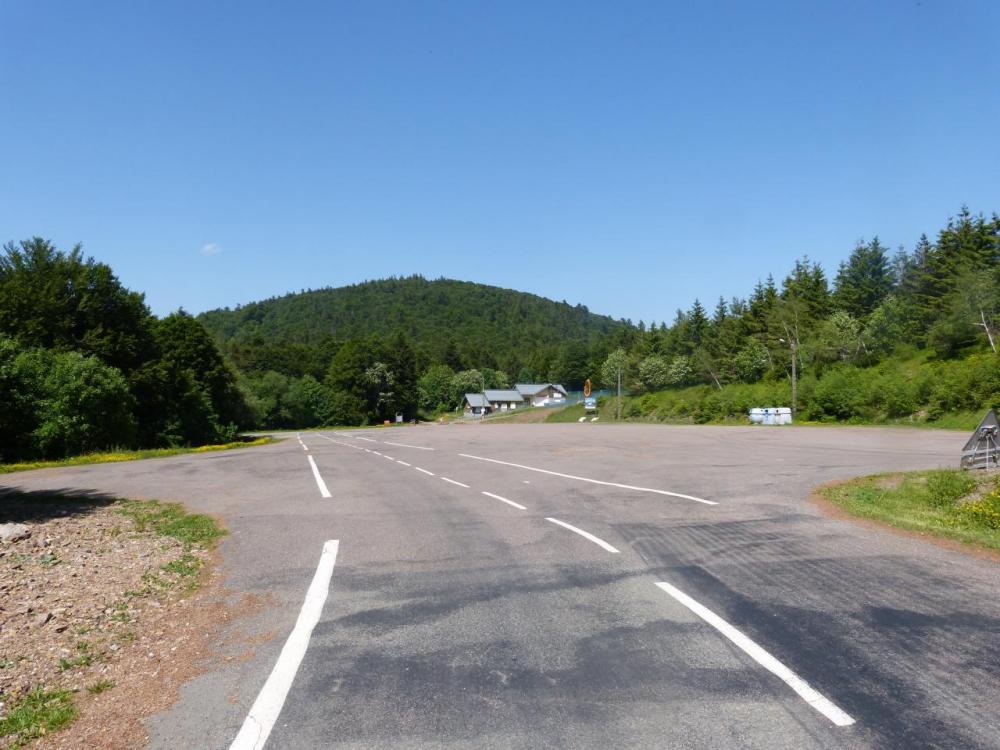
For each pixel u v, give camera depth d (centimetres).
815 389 5406
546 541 850
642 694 404
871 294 8200
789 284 8631
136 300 4434
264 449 3400
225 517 1118
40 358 3123
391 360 11494
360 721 380
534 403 13700
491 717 380
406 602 604
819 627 511
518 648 484
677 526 933
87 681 453
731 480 1476
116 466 2377
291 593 643
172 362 4688
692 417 6781
